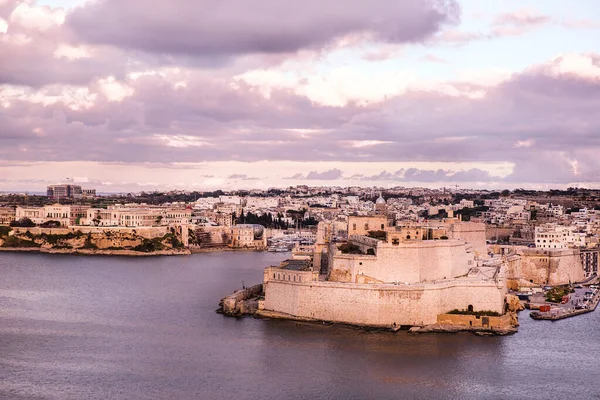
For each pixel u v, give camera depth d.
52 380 188.50
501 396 178.12
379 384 184.75
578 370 197.88
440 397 177.00
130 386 183.75
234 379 188.50
